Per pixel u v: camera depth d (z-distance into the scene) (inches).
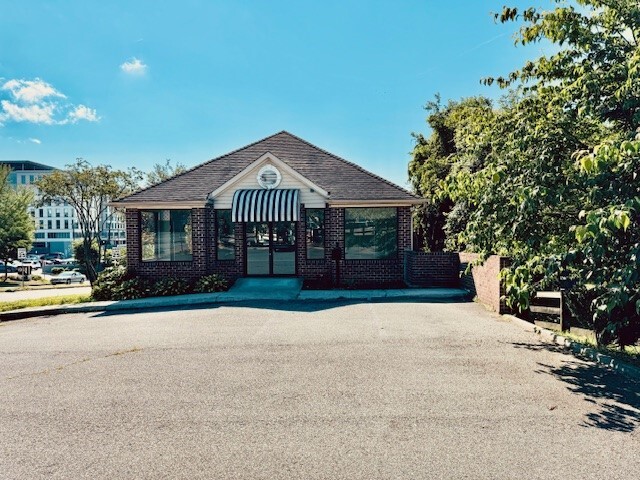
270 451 186.7
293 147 865.5
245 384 269.9
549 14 312.7
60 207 5034.5
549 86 329.7
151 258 715.4
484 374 279.9
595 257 229.6
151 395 254.8
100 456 185.8
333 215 724.7
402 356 322.3
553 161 296.0
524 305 259.6
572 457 177.2
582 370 286.2
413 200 709.3
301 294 618.8
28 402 248.4
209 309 540.1
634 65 261.4
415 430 203.3
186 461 180.1
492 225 322.7
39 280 2176.4
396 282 711.1
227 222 736.3
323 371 291.4
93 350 362.6
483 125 372.5
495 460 175.6
